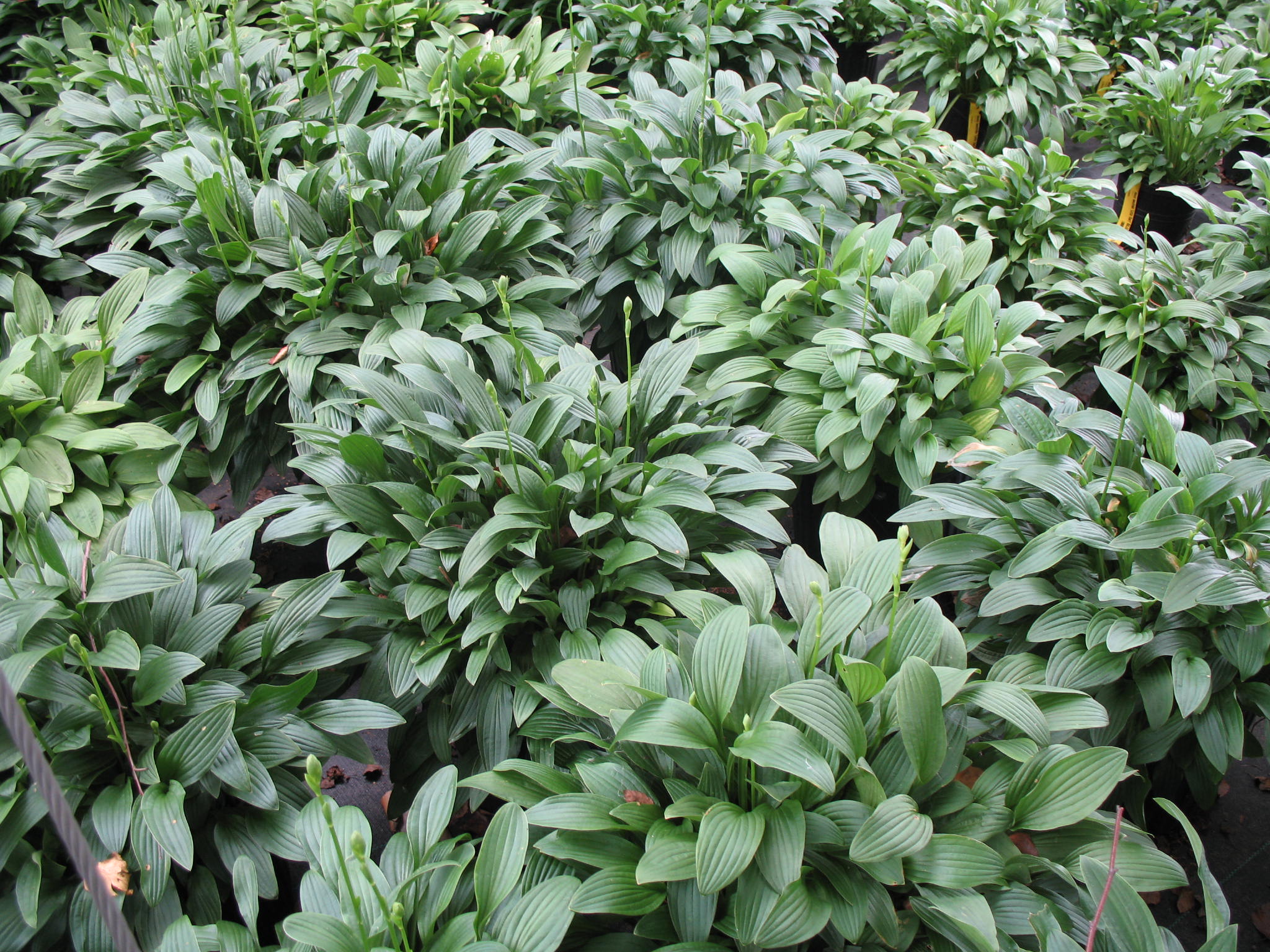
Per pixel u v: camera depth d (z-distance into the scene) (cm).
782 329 170
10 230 195
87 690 104
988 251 173
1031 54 295
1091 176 323
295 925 86
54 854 100
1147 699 117
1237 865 135
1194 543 121
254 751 108
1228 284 179
